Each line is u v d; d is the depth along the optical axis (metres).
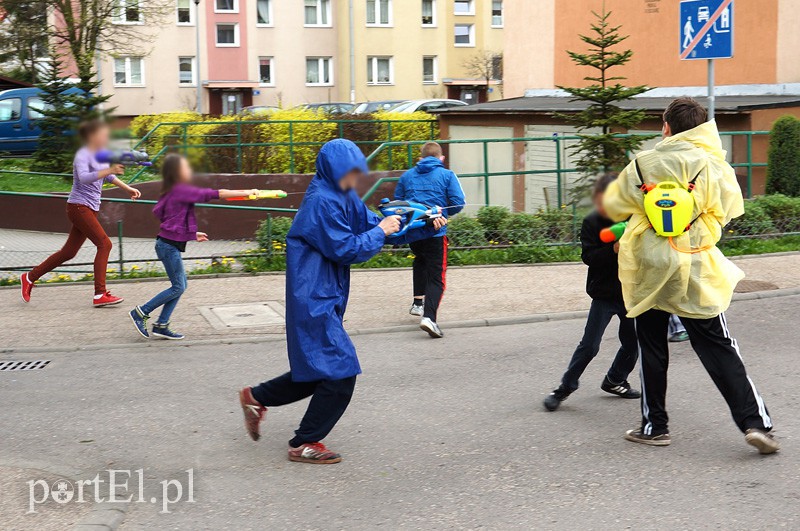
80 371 7.73
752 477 5.16
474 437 5.98
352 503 4.98
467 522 4.70
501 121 19.97
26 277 10.15
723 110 14.74
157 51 49.53
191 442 6.00
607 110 13.73
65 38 33.94
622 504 4.86
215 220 15.47
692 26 9.84
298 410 6.61
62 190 19.00
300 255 5.39
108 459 5.70
